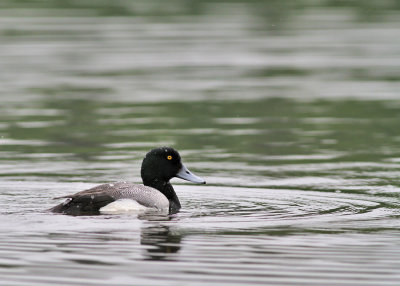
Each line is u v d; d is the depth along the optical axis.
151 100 24.47
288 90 26.08
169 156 13.52
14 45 33.09
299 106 23.73
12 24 37.59
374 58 31.38
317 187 14.98
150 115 22.36
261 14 41.22
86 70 29.17
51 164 16.97
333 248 10.52
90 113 22.56
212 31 36.59
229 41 34.62
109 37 34.97
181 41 34.31
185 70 29.27
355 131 20.55
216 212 12.63
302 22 39.28
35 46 32.94
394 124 21.33
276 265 9.80
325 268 9.69
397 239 10.98
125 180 15.66
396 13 41.38
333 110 23.16
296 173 16.33
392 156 17.94
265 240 10.90
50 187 14.78
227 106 23.66
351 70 29.23
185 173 13.59
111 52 32.16
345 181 15.55
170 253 10.26
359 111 22.97
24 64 29.95
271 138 19.77
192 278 9.32
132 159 17.55
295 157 17.88
